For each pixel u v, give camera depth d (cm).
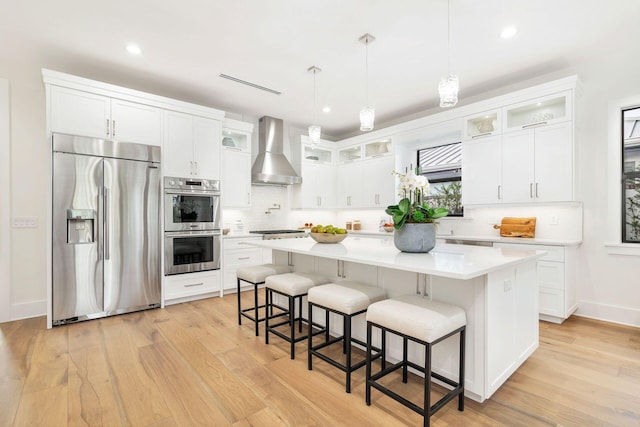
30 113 338
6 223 323
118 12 240
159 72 345
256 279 282
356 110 481
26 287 336
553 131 329
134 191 346
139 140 355
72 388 193
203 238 404
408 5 235
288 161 534
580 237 333
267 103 450
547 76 353
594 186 326
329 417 167
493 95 400
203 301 395
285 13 244
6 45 286
